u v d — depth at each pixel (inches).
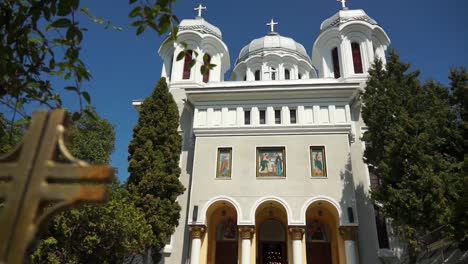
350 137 1097.4
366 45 1300.4
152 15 191.6
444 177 705.0
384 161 828.6
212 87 1131.9
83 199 101.4
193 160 1069.8
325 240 1043.3
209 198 994.1
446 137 836.6
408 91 878.4
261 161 1038.4
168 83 1341.0
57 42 200.2
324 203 978.7
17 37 193.9
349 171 993.5
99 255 736.3
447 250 719.1
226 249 1043.3
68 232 673.0
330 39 1376.7
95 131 1032.8
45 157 105.3
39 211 102.3
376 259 944.3
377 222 1001.5
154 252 957.2
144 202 906.1
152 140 1016.2
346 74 1248.2
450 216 609.6
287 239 981.2
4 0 191.2
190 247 970.1
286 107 1106.7
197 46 1360.7
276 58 1593.3
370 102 912.9
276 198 975.6
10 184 102.5
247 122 1115.3
